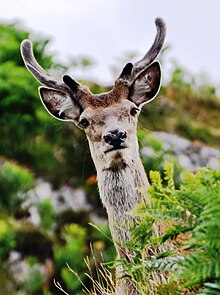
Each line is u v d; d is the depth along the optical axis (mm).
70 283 15039
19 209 17969
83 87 8336
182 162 20359
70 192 18609
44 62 20891
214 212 5129
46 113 19828
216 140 21984
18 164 19312
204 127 22188
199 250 5383
